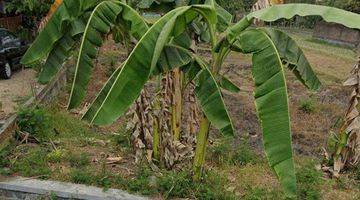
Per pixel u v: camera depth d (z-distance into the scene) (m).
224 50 5.07
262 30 4.68
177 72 6.33
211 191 5.82
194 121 6.92
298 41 23.73
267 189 6.17
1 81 11.38
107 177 6.20
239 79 14.44
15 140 7.44
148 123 6.64
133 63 4.23
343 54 20.59
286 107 4.25
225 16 6.00
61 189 5.90
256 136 9.42
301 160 7.77
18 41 12.60
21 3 14.05
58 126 8.46
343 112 11.22
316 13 4.29
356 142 7.02
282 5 4.54
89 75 5.14
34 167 6.46
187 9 4.42
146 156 6.65
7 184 5.96
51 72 5.82
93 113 4.69
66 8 5.37
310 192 6.02
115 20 5.18
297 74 5.58
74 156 6.87
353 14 4.26
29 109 7.91
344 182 6.74
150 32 4.30
